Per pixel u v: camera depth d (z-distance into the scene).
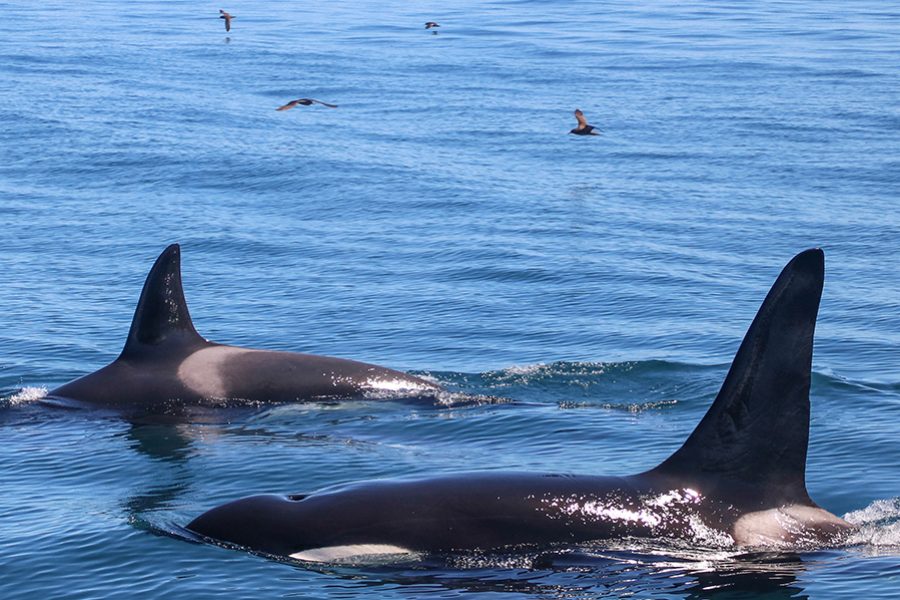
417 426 24.48
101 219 49.75
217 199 54.12
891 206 51.62
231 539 16.50
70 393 26.27
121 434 23.89
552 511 16.11
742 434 16.41
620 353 31.20
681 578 15.29
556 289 38.59
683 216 50.19
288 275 40.62
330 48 115.94
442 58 108.44
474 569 15.38
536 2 178.50
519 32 131.38
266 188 56.41
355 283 39.53
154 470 21.48
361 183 57.25
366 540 15.78
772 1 182.38
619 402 26.31
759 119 76.31
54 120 75.19
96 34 127.38
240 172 59.88
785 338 16.12
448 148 67.38
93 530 17.91
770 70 99.44
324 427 24.39
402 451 22.69
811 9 164.12
